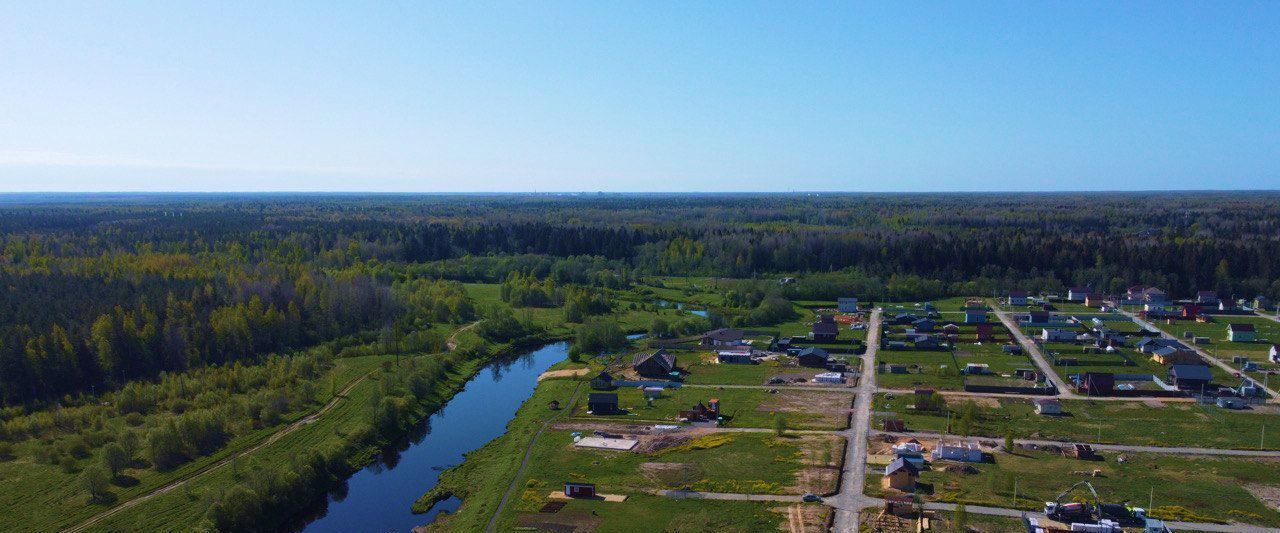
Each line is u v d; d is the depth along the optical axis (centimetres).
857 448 8856
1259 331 15275
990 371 12319
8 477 8462
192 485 8262
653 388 11631
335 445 9425
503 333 16112
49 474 8531
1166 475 7931
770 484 7881
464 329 16375
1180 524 6875
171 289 14750
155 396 10819
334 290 16062
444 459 9600
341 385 11781
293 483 8281
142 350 12131
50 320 12150
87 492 8062
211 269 18500
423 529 7706
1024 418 9894
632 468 8488
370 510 8212
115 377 11706
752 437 9319
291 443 9519
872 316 17788
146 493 8100
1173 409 10162
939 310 18438
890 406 10456
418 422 10850
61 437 9525
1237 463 8231
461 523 7638
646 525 7119
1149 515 7031
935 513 7156
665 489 7894
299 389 11081
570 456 8931
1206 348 13750
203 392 11025
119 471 8556
